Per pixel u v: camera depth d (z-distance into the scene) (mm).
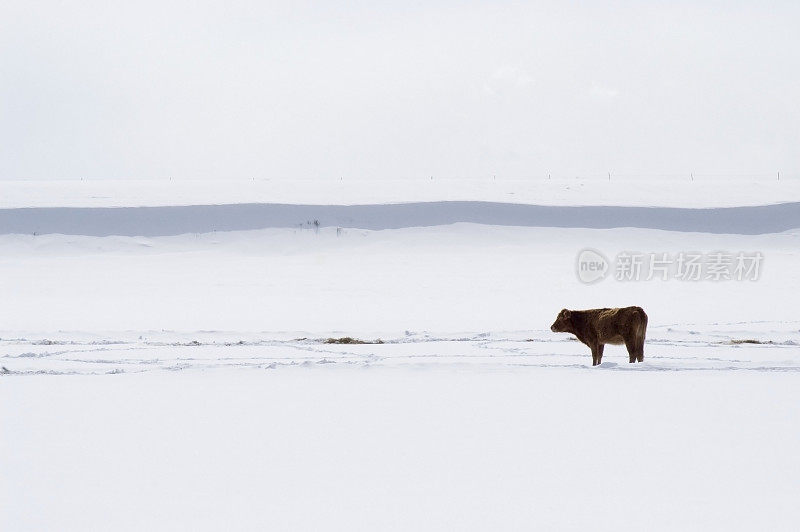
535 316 53062
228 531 9828
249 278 74438
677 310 55531
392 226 101125
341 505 10859
